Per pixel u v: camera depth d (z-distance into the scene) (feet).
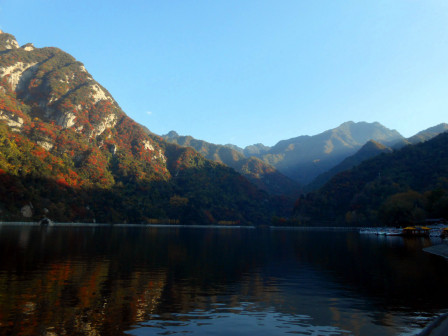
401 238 325.01
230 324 54.70
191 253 167.12
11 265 105.29
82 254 141.59
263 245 234.38
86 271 99.96
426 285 89.66
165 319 56.08
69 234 271.69
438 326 54.80
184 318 57.21
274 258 153.07
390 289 84.28
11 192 472.03
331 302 70.59
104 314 57.47
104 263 118.42
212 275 103.09
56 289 74.49
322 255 167.22
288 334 50.60
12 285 76.84
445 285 89.92
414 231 377.50
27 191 497.05
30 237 217.36
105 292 73.82
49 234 258.16
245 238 327.06
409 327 54.29
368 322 56.85
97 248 169.89
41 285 77.82
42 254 135.13
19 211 466.29
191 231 475.72
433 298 74.64
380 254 171.22
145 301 67.51
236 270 114.42
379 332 51.80
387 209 502.79
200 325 53.72
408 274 107.76
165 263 126.00
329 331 52.16
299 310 63.98
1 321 51.47
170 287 82.38
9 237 207.62
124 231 379.14
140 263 123.13
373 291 81.92
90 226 497.05
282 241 281.95
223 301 70.18
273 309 64.59
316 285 89.25
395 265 129.29
